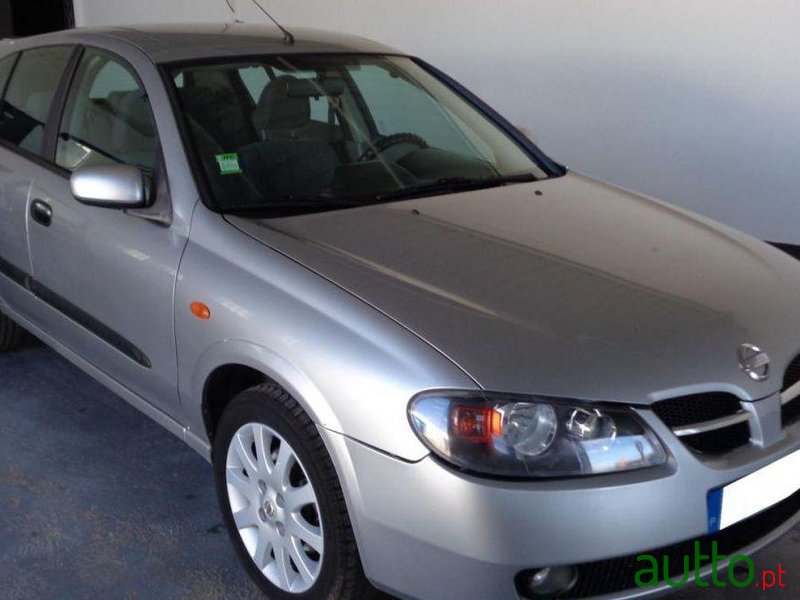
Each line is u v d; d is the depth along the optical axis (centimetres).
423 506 199
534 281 237
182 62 299
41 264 325
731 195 523
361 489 208
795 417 231
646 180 548
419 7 604
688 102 521
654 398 204
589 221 286
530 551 194
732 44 498
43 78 345
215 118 286
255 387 240
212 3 704
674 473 201
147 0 746
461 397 198
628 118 543
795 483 226
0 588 259
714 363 215
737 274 258
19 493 305
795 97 489
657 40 521
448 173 314
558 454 198
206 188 265
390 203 283
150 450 333
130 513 296
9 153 346
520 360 204
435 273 236
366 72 336
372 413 205
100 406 364
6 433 343
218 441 255
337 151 303
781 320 239
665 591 211
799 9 475
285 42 332
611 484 197
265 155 285
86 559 273
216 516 295
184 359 259
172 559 274
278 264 237
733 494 210
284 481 233
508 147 345
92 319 304
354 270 232
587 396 200
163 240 265
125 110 299
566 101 563
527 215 285
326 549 221
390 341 208
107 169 267
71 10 807
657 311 229
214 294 243
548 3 552
